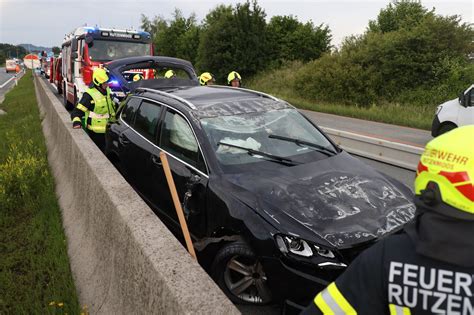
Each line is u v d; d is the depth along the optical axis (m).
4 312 3.30
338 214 3.18
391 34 25.91
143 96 5.50
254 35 35.97
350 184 3.59
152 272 2.37
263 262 3.11
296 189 3.50
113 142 5.75
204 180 3.84
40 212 5.27
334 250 2.89
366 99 25.23
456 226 1.09
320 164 4.03
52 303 3.16
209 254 3.63
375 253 1.21
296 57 36.78
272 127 4.46
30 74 59.16
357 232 3.00
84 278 3.57
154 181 4.61
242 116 4.50
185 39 46.25
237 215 3.36
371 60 26.12
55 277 3.68
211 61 37.25
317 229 3.04
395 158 7.95
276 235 3.07
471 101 9.66
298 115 4.84
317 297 1.28
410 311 1.14
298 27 37.72
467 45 23.72
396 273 1.15
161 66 9.50
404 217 3.20
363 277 1.21
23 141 9.52
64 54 17.52
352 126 15.98
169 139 4.57
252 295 3.38
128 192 3.48
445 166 1.13
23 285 3.68
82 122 6.87
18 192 5.95
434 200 1.12
